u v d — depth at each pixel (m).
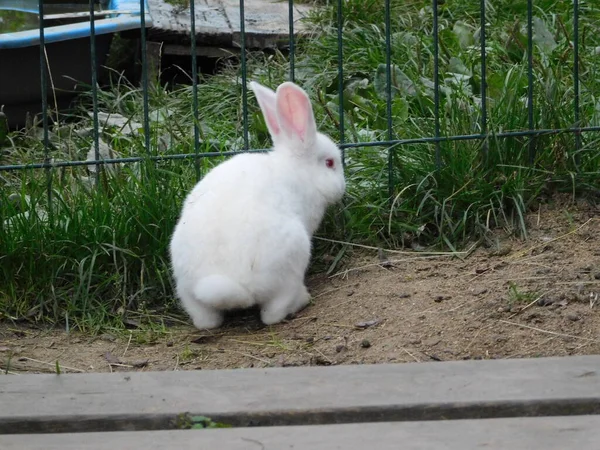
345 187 5.17
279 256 4.37
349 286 4.80
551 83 5.70
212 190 4.56
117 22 7.65
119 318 4.63
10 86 7.38
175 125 6.35
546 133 5.33
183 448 3.04
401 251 5.11
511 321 4.24
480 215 5.20
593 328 4.14
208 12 9.17
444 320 4.30
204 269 4.37
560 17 7.12
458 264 4.91
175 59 8.78
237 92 6.90
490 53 6.85
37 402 3.41
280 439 3.08
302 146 4.86
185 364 4.14
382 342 4.17
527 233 5.09
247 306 4.45
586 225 5.11
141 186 5.01
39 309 4.70
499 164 5.29
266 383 3.49
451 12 7.86
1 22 8.71
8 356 4.28
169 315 4.71
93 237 4.84
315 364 4.04
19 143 6.85
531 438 3.04
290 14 5.31
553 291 4.46
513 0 7.78
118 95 7.36
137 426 3.29
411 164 5.34
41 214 5.04
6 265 4.75
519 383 3.41
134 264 4.85
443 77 6.60
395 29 7.71
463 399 3.31
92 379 3.58
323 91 6.64
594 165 5.40
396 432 3.10
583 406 3.29
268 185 4.56
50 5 9.20
